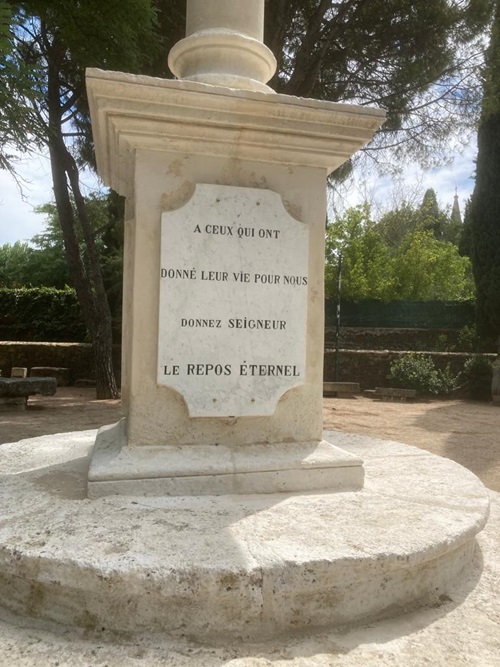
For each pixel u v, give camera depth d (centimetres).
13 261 3112
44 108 632
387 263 2391
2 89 455
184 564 163
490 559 228
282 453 252
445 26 960
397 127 1034
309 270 268
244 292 256
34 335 2025
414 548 180
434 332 1816
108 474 226
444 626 176
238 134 252
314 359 267
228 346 253
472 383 1320
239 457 245
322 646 162
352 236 2405
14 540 178
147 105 236
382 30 976
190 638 163
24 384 911
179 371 246
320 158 269
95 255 1124
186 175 256
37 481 248
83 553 169
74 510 208
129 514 204
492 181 1488
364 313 1931
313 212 271
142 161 251
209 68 279
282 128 252
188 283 249
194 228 251
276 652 158
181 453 243
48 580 166
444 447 652
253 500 227
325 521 204
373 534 191
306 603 171
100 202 1587
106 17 654
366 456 322
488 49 960
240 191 257
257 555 171
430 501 232
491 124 1470
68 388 1366
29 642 161
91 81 226
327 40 931
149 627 164
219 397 250
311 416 265
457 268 2530
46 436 363
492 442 692
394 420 889
